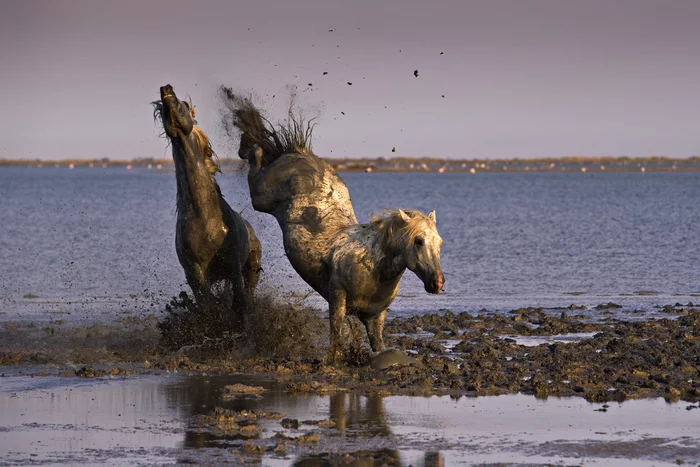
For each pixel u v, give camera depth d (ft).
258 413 131.13
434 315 233.96
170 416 130.52
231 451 112.68
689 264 398.21
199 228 175.22
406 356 166.61
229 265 180.86
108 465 107.55
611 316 242.37
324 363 165.58
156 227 627.87
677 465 108.37
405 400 140.77
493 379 153.38
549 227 652.89
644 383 151.23
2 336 204.23
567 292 307.37
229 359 176.96
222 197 180.45
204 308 181.16
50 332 210.59
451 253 455.63
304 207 173.17
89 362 173.37
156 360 174.91
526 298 289.33
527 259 424.05
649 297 291.38
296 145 185.68
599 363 167.73
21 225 639.76
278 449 112.98
